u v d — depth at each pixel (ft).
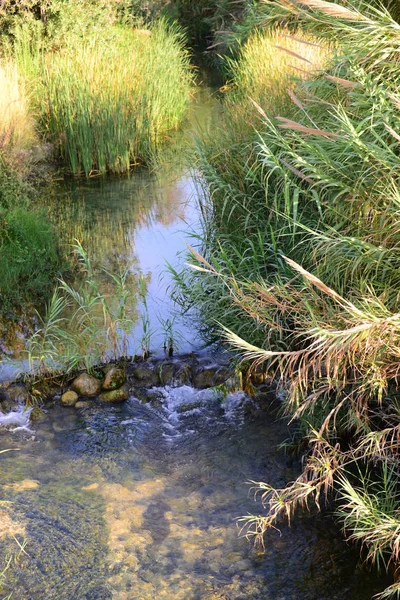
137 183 29.22
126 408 15.61
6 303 19.21
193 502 12.75
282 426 14.84
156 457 14.02
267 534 12.01
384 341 10.59
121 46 38.75
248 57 34.96
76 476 13.39
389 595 10.67
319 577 11.13
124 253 22.44
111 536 11.89
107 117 29.84
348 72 13.56
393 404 12.37
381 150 11.68
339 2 15.56
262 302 13.99
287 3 15.80
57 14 37.73
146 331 17.89
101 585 10.91
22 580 11.00
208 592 10.81
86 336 17.71
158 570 11.22
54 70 32.86
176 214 25.63
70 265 21.49
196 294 17.48
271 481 13.20
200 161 20.43
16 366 16.49
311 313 11.82
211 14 56.80
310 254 14.37
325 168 12.98
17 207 24.00
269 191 17.97
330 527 12.14
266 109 18.95
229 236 18.24
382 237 12.06
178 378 16.30
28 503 12.60
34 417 15.14
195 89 43.14
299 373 11.55
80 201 27.12
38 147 30.25
